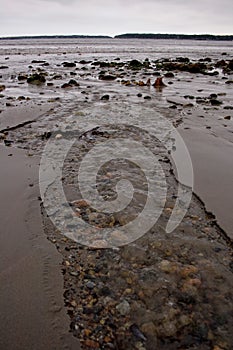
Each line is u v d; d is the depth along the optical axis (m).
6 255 1.26
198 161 2.20
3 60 12.20
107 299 1.07
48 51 19.47
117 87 5.75
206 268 1.21
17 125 3.01
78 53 17.83
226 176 1.97
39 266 1.21
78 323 0.98
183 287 1.11
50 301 1.05
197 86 6.09
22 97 4.46
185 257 1.27
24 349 0.89
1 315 0.99
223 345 0.92
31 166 2.10
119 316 1.00
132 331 0.96
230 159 2.24
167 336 0.94
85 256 1.27
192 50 23.59
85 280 1.15
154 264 1.23
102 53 18.17
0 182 1.85
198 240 1.38
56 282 1.13
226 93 5.21
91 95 4.78
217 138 2.70
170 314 1.01
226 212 1.58
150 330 0.96
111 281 1.15
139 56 15.83
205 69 9.63
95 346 0.91
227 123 3.22
